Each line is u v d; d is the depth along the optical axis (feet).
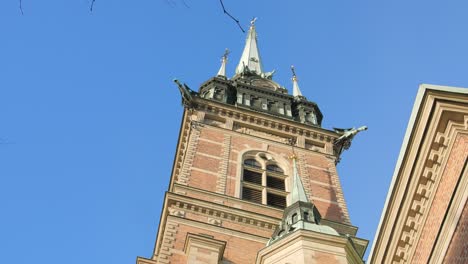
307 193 145.48
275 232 109.91
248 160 156.25
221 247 107.55
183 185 130.62
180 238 112.37
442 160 51.80
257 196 139.85
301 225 104.42
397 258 56.65
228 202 130.21
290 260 95.66
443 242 49.65
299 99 203.10
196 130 161.68
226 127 168.25
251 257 112.68
